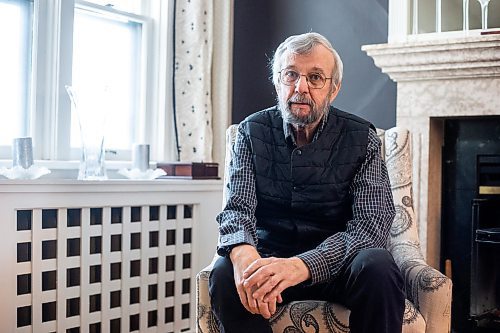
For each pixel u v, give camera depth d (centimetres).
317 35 180
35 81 249
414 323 159
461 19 276
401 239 196
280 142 183
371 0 294
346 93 300
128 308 245
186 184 265
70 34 259
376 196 173
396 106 281
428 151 268
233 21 321
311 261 156
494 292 271
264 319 154
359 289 148
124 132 291
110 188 233
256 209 185
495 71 251
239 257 157
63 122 257
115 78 286
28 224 212
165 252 259
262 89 324
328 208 179
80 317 227
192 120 297
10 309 205
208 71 298
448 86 263
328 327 158
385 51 267
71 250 227
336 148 181
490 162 274
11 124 246
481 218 271
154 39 301
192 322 274
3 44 243
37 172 223
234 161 184
